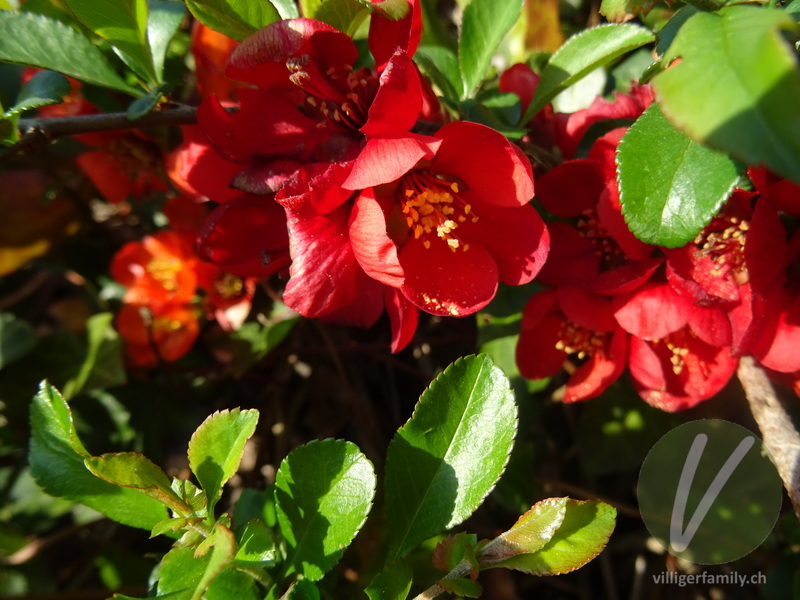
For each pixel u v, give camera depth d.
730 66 0.11
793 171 0.10
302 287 0.14
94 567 0.24
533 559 0.13
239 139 0.15
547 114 0.19
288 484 0.14
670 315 0.15
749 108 0.10
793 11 0.14
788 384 0.17
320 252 0.14
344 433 0.26
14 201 0.24
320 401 0.26
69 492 0.14
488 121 0.16
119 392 0.23
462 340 0.24
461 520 0.14
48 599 0.21
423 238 0.15
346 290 0.14
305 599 0.14
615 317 0.16
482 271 0.15
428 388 0.15
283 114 0.16
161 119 0.16
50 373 0.23
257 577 0.14
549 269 0.17
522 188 0.14
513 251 0.15
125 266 0.22
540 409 0.21
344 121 0.15
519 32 0.23
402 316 0.15
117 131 0.21
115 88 0.16
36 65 0.16
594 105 0.18
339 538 0.14
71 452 0.14
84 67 0.16
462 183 0.15
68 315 0.26
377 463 0.24
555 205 0.17
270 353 0.24
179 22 0.17
